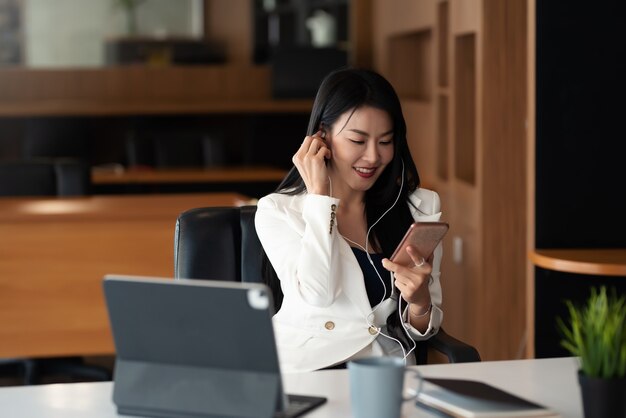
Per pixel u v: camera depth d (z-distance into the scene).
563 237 3.99
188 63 10.41
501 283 5.18
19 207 4.67
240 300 1.77
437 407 1.88
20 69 8.85
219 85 9.18
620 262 3.64
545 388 2.08
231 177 7.69
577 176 3.97
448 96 5.89
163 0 12.99
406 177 2.82
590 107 3.95
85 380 5.18
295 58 8.92
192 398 1.84
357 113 2.67
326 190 2.69
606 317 1.80
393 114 2.70
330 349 2.64
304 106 8.66
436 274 2.83
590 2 3.92
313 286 2.62
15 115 8.29
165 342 1.86
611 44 3.93
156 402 1.87
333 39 9.87
